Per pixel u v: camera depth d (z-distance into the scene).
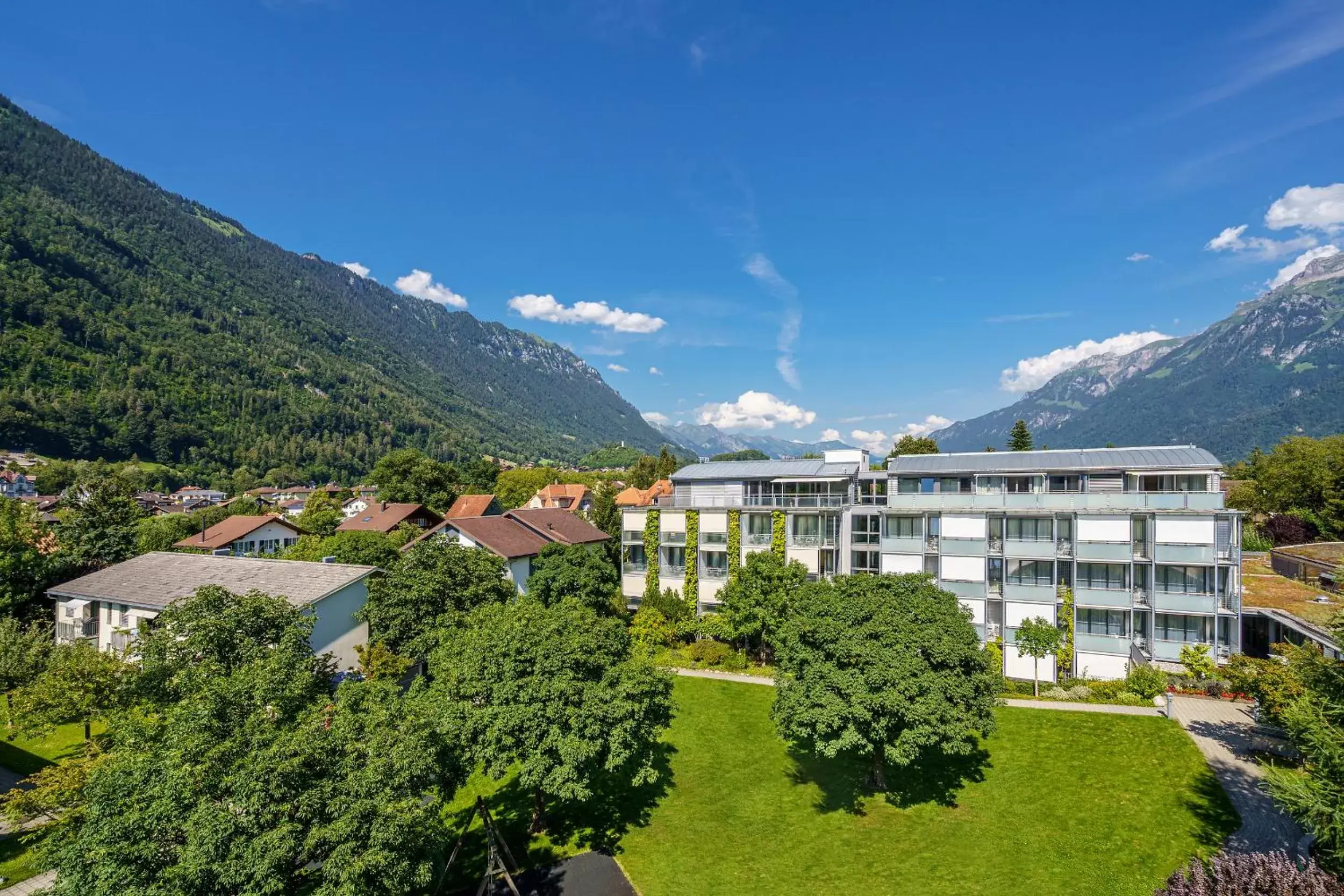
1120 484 42.34
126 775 14.62
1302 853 21.36
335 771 15.43
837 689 25.70
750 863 23.56
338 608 36.88
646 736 24.19
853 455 55.84
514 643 23.83
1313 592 42.38
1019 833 24.48
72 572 49.12
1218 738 29.72
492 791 28.66
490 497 104.56
